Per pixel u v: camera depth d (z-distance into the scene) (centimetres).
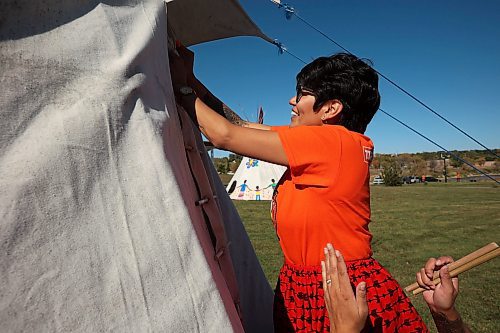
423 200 2091
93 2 110
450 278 167
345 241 154
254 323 242
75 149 99
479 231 1096
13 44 95
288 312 161
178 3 167
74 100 102
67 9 104
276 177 2025
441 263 173
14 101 93
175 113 135
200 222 145
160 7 129
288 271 166
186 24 187
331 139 151
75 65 103
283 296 165
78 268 95
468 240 971
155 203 110
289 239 162
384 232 1077
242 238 255
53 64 99
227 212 250
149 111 117
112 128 106
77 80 103
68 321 91
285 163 152
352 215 155
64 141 97
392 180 3969
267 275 635
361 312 127
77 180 98
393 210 1611
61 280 92
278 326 166
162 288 106
